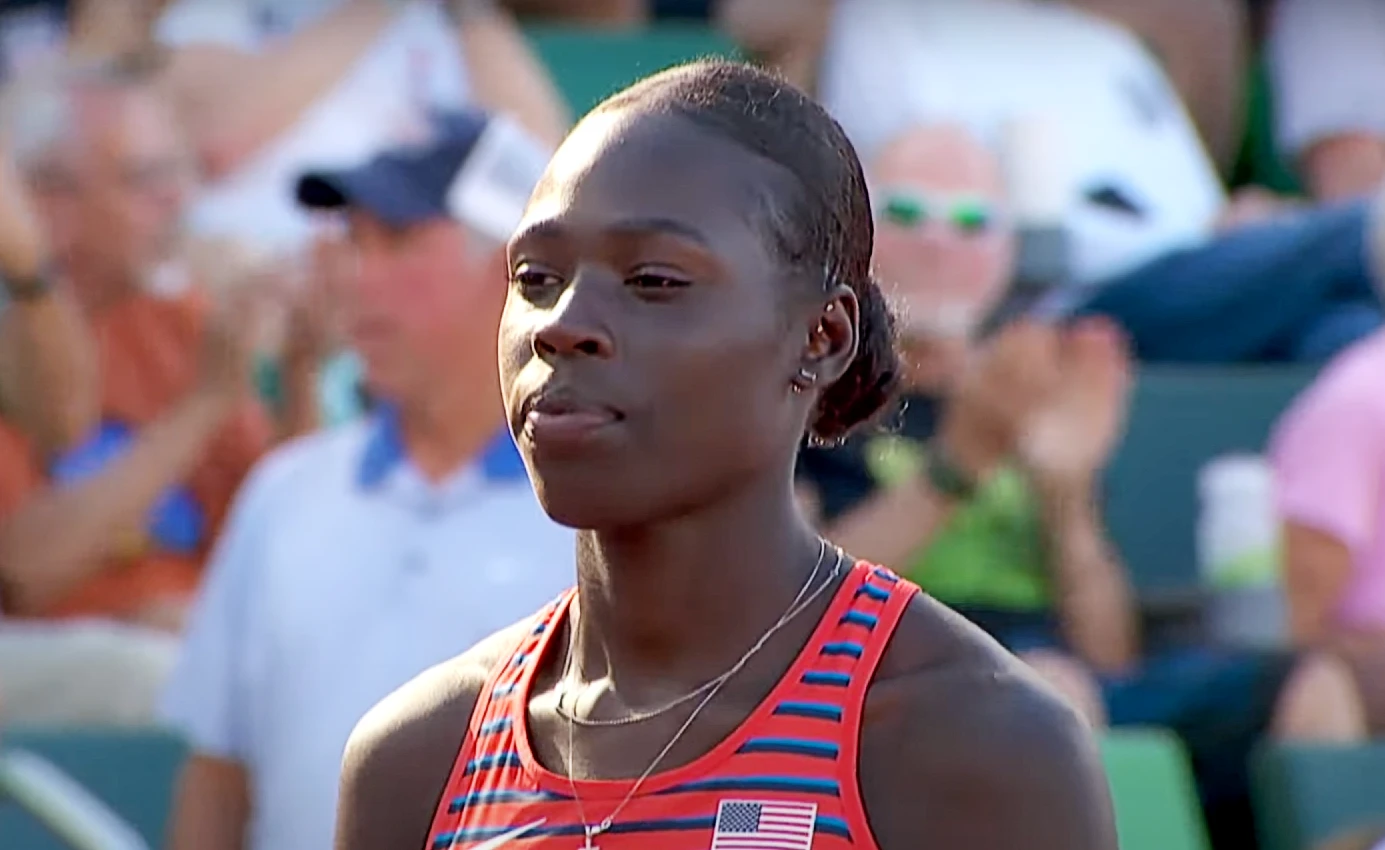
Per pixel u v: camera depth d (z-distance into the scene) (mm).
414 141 15852
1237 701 16422
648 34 19547
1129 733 15844
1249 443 17609
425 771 5730
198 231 16750
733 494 5312
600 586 5480
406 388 14414
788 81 5465
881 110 18516
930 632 5324
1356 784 15445
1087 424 16891
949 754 5125
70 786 14297
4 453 15773
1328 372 17578
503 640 5887
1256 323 18359
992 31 19109
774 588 5406
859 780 5164
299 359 16516
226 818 14086
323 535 14195
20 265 15758
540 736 5531
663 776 5215
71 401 15945
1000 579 16422
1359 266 18609
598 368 5004
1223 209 19484
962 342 17328
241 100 17234
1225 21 20766
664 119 5168
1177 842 14938
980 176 18062
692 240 5012
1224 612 16875
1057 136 18484
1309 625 16969
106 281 16250
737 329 5059
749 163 5156
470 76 17969
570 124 18859
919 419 17016
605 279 5055
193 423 16172
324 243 16281
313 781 13641
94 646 15344
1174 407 17531
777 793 5125
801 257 5207
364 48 17719
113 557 15797
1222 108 20812
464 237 14641
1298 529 17094
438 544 14047
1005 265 17891
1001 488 16578
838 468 16609
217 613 14344
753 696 5320
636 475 5035
